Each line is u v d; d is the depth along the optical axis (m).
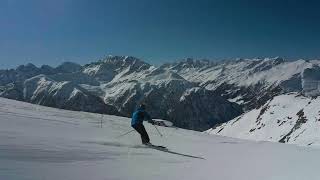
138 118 17.22
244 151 18.64
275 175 11.09
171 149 16.70
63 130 17.95
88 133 18.48
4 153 8.98
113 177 8.21
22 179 6.74
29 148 10.29
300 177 10.99
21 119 20.14
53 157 9.62
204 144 21.14
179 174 9.78
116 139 17.42
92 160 10.27
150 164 11.14
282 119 116.62
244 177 10.38
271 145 24.59
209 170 11.12
